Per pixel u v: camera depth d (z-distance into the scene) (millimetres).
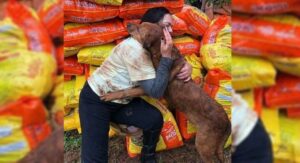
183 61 2865
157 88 2680
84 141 2914
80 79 3443
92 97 2846
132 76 2701
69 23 3256
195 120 2910
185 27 3367
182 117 3297
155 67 2723
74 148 3553
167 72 2705
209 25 3525
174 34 3373
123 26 3273
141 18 3104
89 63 3305
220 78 3230
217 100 3223
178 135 3271
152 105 2961
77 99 3398
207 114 2846
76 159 3449
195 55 3451
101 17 3166
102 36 3238
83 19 3148
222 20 3441
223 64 3232
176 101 2910
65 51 3277
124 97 2803
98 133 2869
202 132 2893
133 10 3195
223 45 3305
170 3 3252
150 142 3025
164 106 3189
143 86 2717
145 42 2660
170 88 2871
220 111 2869
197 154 3439
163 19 2795
